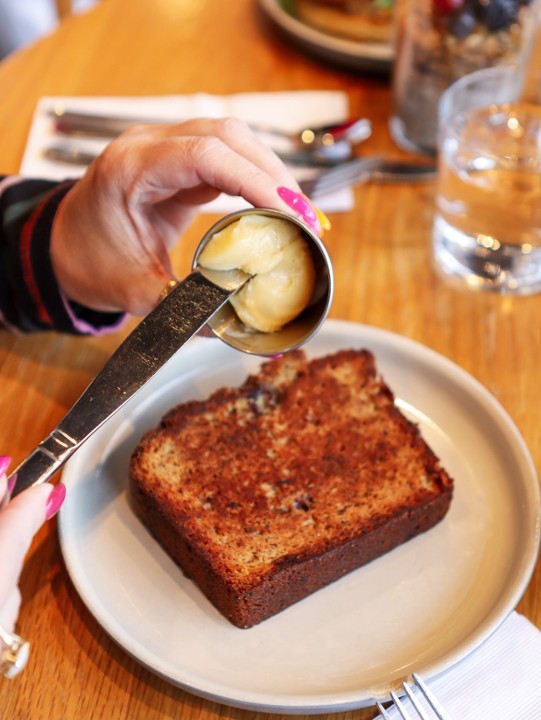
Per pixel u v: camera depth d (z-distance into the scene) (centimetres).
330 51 58
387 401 35
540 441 36
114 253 36
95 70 59
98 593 29
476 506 33
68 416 26
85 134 52
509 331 42
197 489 31
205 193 37
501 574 30
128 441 35
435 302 43
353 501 31
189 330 27
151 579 30
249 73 59
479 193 42
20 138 53
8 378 39
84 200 35
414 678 26
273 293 28
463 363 40
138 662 27
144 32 62
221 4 66
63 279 37
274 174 33
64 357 40
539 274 45
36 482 25
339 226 47
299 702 25
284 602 29
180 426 33
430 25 48
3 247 38
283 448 33
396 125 54
